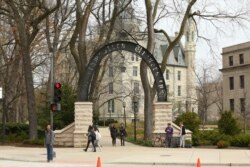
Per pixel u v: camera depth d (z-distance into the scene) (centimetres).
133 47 4375
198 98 12662
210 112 14762
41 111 5722
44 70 7412
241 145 4353
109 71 9900
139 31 5731
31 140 4481
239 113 10112
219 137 4572
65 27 6750
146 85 4994
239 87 10706
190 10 5147
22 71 6656
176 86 14588
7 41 6531
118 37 5650
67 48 6575
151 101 5003
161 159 2992
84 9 5412
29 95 4772
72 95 5541
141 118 12225
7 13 5066
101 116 11944
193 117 5272
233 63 10962
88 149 3944
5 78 5972
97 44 5541
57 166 2591
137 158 3064
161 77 4400
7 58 6562
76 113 4291
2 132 5162
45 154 3394
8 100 6181
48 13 4794
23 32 4772
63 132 4306
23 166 2584
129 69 12294
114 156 3231
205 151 3728
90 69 4381
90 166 2598
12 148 4050
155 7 5362
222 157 3158
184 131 4253
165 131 4278
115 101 12331
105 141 5375
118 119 12225
